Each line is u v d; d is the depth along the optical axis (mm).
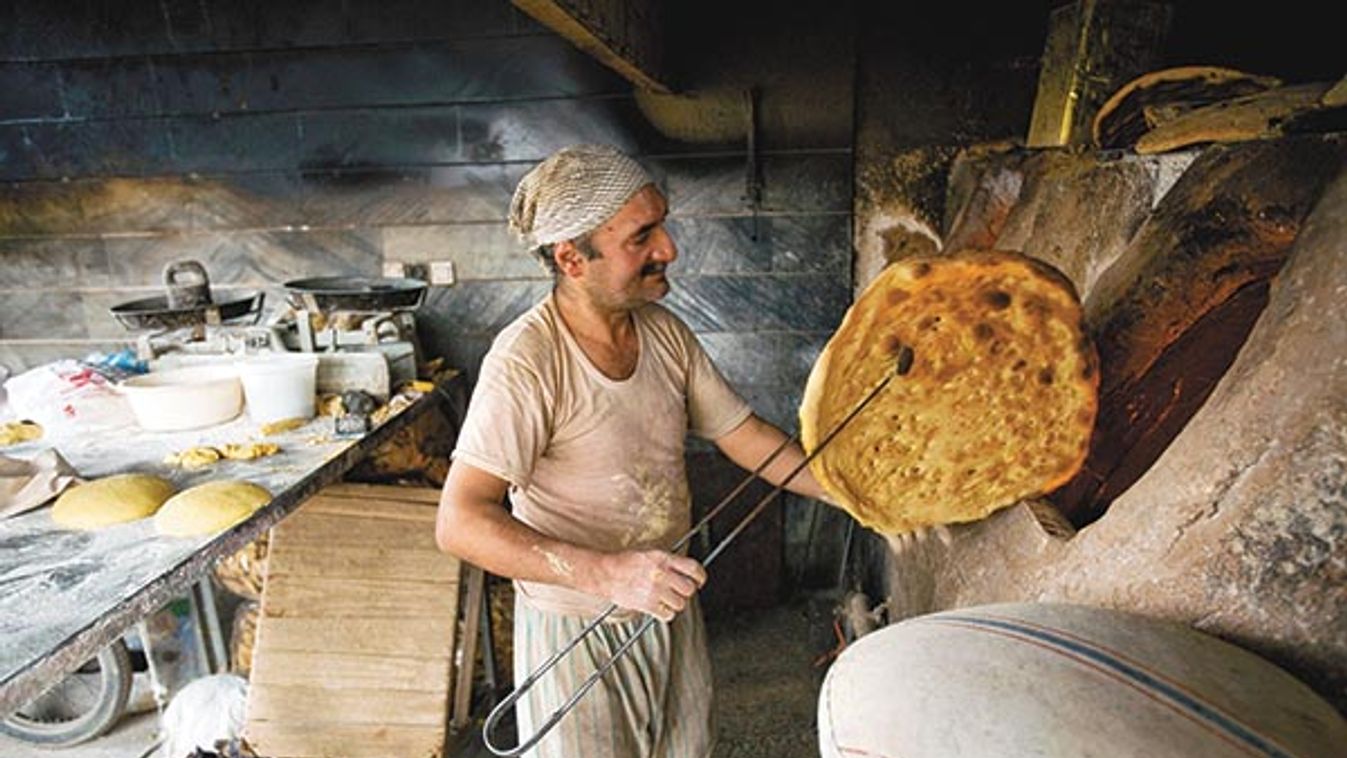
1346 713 785
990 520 1258
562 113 2611
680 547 1264
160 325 2246
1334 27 2195
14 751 2318
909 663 856
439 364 2781
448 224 2742
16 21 2668
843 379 1069
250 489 1691
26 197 2832
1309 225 964
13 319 2963
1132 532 972
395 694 2094
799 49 2486
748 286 2699
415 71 2621
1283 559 839
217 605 2568
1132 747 700
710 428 1479
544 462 1279
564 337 1247
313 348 2449
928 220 2572
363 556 2193
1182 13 2250
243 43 2641
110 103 2725
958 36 2443
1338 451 827
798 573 2973
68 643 1205
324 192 2754
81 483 1777
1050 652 806
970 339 1072
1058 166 1792
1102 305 1313
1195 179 1228
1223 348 1300
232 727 2135
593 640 1352
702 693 1522
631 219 1145
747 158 2582
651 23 2133
